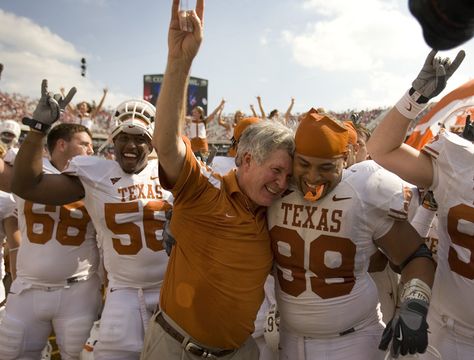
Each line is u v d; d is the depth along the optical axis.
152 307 2.67
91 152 3.20
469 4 0.77
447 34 0.82
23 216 2.85
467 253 1.97
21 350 2.81
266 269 1.93
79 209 2.88
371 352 1.97
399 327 1.68
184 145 1.78
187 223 1.86
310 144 1.64
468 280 2.00
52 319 2.88
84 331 2.88
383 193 1.80
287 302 2.00
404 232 1.85
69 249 2.84
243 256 1.84
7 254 4.39
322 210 1.84
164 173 1.79
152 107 2.78
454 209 1.94
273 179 1.78
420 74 1.78
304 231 1.87
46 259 2.78
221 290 1.82
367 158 2.88
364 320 1.99
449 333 2.18
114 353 2.56
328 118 1.68
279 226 1.92
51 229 2.81
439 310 2.20
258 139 1.79
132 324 2.57
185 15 1.57
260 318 2.68
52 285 2.81
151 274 2.65
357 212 1.80
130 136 2.61
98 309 3.04
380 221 1.83
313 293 1.91
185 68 1.62
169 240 2.08
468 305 2.04
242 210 1.87
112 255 2.66
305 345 2.02
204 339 1.84
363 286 1.96
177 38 1.60
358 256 1.89
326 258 1.86
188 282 1.84
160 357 1.88
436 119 3.23
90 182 2.59
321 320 1.92
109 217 2.61
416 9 0.83
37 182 2.38
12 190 2.33
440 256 2.16
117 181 2.64
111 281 2.71
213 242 1.83
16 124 6.73
